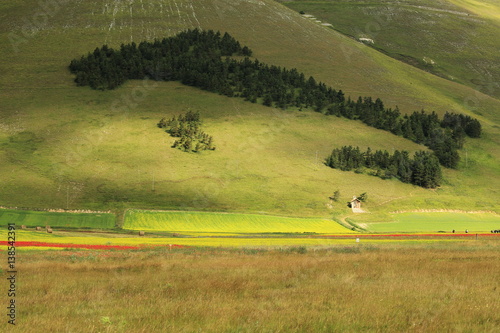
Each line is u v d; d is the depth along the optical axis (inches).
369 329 593.3
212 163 6560.0
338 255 1648.6
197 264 1311.5
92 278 1052.5
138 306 716.0
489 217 5723.4
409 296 797.2
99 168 5964.6
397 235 3609.7
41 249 1961.1
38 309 706.2
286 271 1137.4
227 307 700.0
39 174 5570.9
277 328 583.8
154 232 3663.9
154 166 6215.6
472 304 737.6
